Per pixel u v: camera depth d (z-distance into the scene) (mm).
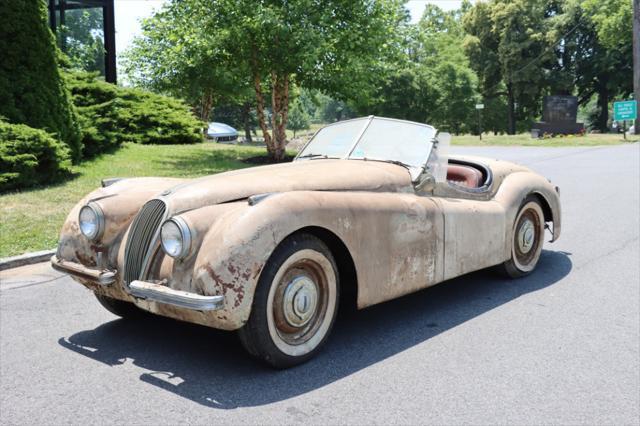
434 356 3881
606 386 3420
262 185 3893
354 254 3869
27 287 5738
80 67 19219
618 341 4105
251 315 3428
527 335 4242
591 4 46781
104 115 16531
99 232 4039
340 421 3033
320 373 3623
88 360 3900
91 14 19656
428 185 4730
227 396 3334
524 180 5773
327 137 5316
